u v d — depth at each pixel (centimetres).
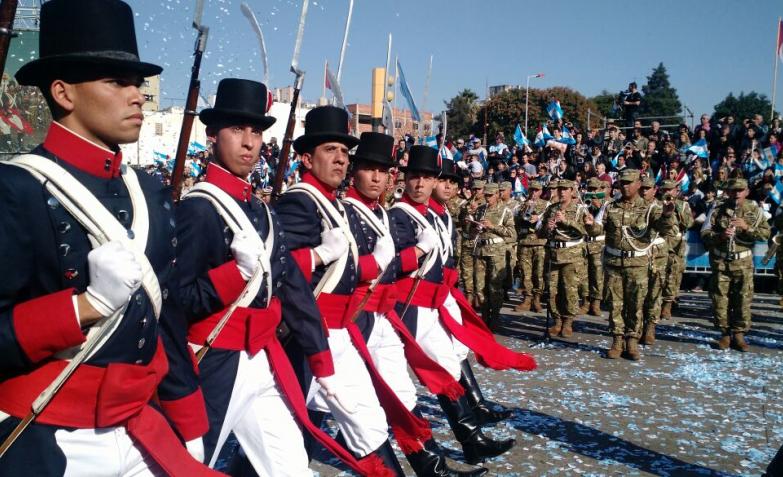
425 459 439
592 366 840
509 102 3897
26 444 209
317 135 406
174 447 241
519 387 734
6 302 205
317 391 401
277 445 327
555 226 995
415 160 577
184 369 257
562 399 689
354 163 479
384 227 468
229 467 347
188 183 1039
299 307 347
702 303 1345
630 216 874
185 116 341
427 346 548
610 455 538
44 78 217
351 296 411
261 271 318
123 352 221
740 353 925
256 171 1260
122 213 221
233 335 315
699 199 1456
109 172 221
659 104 6069
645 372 810
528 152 1930
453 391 505
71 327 198
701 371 816
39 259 207
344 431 400
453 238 692
